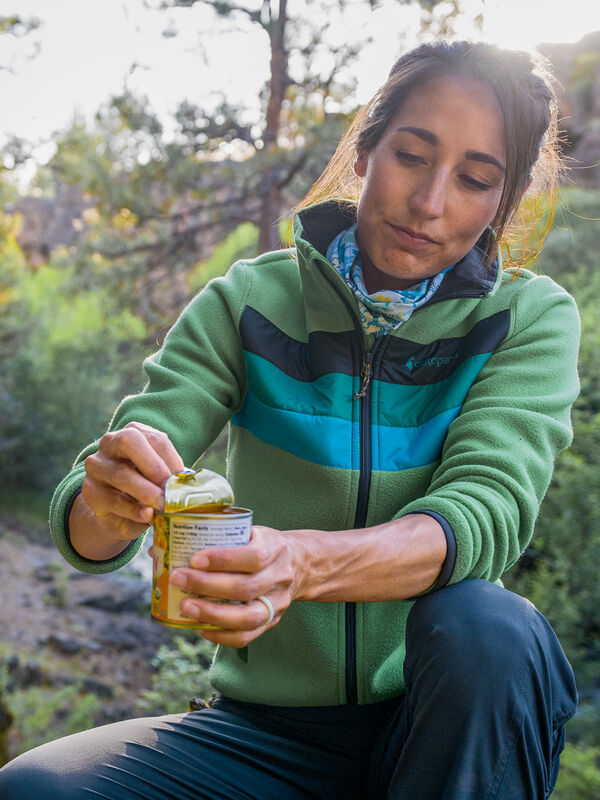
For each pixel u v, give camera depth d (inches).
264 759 57.2
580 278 397.4
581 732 226.5
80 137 387.5
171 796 52.2
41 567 442.9
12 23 271.7
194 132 375.9
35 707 273.9
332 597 48.3
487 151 54.4
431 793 47.5
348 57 341.1
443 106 54.1
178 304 426.9
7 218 580.1
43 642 346.6
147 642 366.0
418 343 62.1
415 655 49.8
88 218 464.1
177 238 415.5
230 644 43.7
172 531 43.5
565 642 253.0
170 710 265.3
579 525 267.7
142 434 48.2
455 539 50.8
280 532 46.8
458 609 48.8
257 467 63.8
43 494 576.4
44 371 589.6
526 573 280.1
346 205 66.1
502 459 55.0
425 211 54.2
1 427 575.8
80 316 557.6
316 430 61.4
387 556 48.6
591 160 513.0
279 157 352.8
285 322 65.2
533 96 56.8
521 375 60.7
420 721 48.0
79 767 51.4
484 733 46.6
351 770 59.4
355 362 62.0
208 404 63.1
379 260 58.0
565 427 59.6
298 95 358.6
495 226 61.1
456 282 62.1
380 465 60.9
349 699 59.7
